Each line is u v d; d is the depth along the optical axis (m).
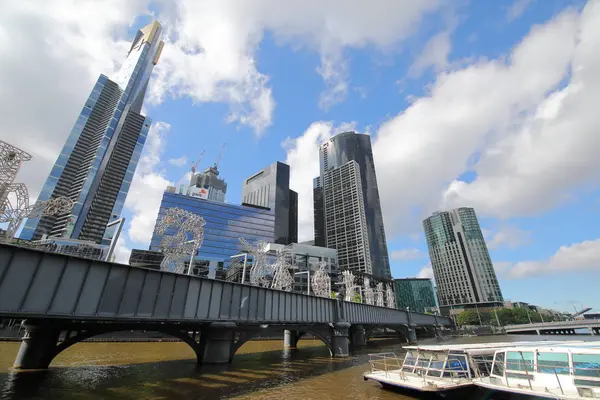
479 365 20.06
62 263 15.75
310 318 36.16
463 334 116.38
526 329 121.38
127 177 165.38
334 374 26.19
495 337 96.56
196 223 31.00
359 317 48.81
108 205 150.38
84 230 136.62
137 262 90.12
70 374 23.28
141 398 17.52
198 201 143.00
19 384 19.25
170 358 33.88
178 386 20.59
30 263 14.50
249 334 31.59
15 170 19.11
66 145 159.38
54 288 15.12
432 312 174.88
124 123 178.50
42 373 23.00
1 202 18.28
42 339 24.31
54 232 127.31
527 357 17.55
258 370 27.42
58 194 144.25
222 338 29.33
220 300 25.09
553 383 15.80
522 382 17.00
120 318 17.80
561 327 112.94
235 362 32.31
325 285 66.44
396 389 19.81
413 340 71.44
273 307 30.89
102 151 158.62
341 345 39.56
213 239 137.62
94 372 24.48
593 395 14.22
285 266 51.25
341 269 133.00
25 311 13.81
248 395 18.77
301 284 108.88
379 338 93.56
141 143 181.88
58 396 17.20
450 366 19.61
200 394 18.75
